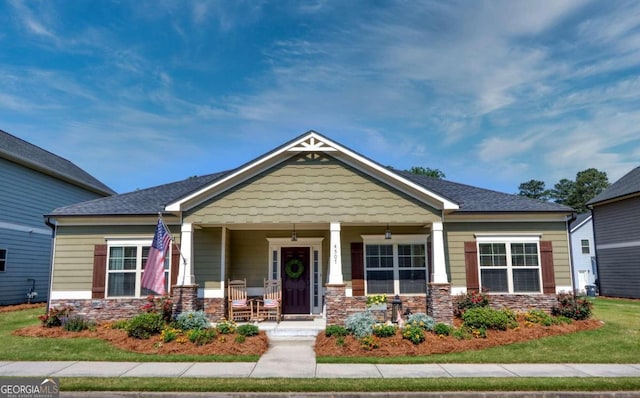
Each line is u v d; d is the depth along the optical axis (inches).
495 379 310.5
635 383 301.1
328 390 287.9
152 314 471.5
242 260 609.9
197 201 516.4
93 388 291.4
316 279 612.4
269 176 519.5
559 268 581.3
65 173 909.2
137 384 298.5
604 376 322.7
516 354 393.7
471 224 589.3
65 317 513.3
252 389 289.6
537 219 591.5
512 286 575.5
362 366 353.7
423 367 350.3
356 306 570.3
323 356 388.8
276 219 511.2
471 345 418.0
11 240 762.8
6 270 749.3
